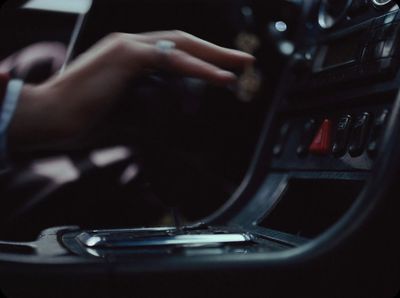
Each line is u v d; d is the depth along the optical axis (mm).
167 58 380
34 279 356
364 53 554
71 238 518
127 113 456
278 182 688
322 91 626
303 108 667
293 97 695
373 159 503
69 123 361
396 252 401
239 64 427
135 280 363
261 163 733
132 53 369
